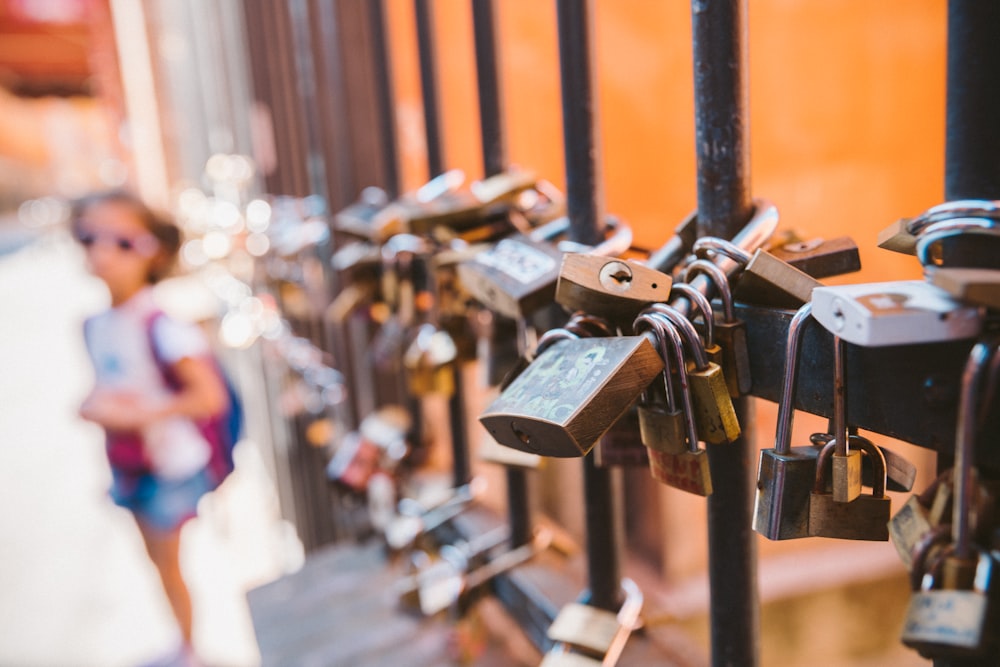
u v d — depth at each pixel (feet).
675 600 5.13
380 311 4.87
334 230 6.95
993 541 1.28
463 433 5.05
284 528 11.14
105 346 6.86
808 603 5.58
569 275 1.82
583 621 3.08
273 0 9.32
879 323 1.24
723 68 1.95
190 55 19.72
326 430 7.86
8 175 127.34
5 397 24.56
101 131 148.15
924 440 1.48
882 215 4.42
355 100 6.50
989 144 1.36
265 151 10.62
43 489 15.21
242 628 8.79
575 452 1.69
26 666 8.55
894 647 5.71
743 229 1.95
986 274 1.20
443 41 6.36
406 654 4.58
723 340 1.87
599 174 2.68
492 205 3.16
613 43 4.63
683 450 1.82
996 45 1.33
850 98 4.32
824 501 1.62
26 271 73.92
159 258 7.09
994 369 1.22
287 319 9.55
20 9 86.02
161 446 7.15
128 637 8.96
